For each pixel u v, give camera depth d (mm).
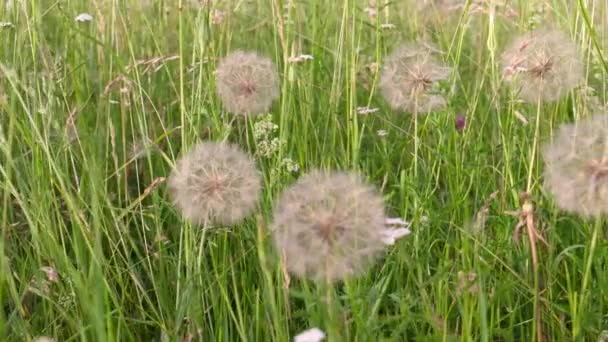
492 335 863
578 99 1140
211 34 1269
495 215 1021
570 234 1042
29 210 989
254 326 913
